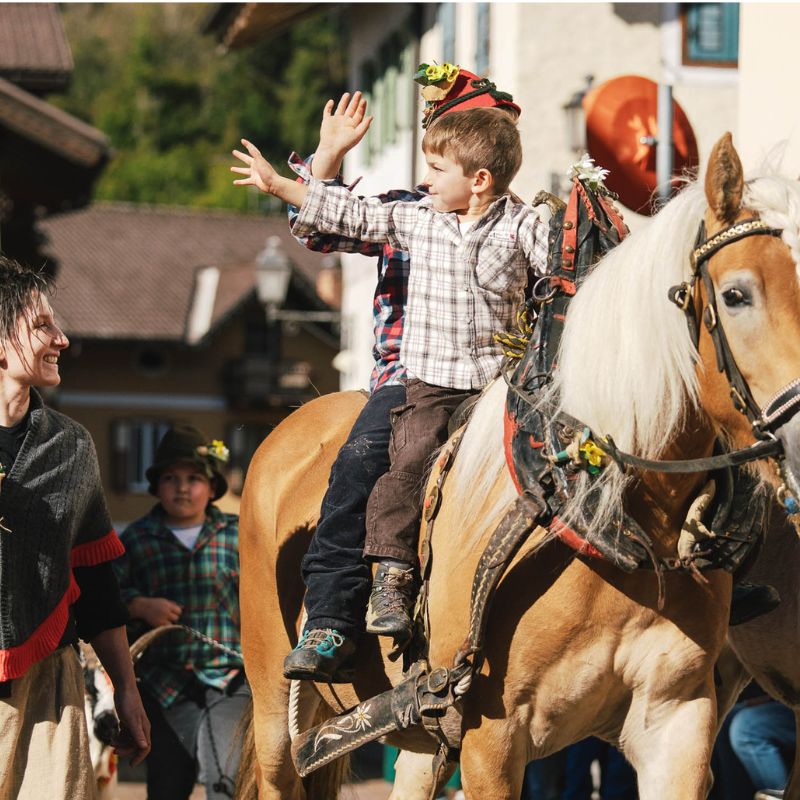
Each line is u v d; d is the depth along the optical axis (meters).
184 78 114.25
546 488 5.91
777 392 5.04
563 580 5.95
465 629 6.28
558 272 6.27
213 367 74.75
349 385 37.28
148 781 10.63
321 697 8.13
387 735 7.33
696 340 5.45
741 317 5.14
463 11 27.12
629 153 13.77
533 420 6.04
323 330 74.75
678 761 5.96
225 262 80.75
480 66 25.31
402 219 6.89
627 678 6.01
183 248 81.25
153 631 10.27
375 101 35.25
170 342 72.94
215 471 11.28
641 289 5.63
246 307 73.56
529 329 6.51
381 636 7.07
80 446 6.47
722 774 10.30
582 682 6.00
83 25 127.88
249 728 8.89
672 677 5.97
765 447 5.14
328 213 6.87
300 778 8.62
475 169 6.76
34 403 6.37
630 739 6.14
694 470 5.40
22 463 6.18
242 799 8.85
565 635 5.95
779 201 5.22
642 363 5.61
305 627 6.96
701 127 23.11
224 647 10.39
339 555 6.93
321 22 106.69
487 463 6.32
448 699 6.25
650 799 6.00
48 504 6.25
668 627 5.95
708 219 5.41
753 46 11.77
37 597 6.19
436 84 7.43
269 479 8.45
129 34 126.81
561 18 23.00
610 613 5.92
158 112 113.56
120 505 73.19
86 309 74.19
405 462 6.73
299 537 7.93
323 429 8.41
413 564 6.69
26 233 39.44
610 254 5.89
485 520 6.25
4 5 39.16
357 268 36.72
